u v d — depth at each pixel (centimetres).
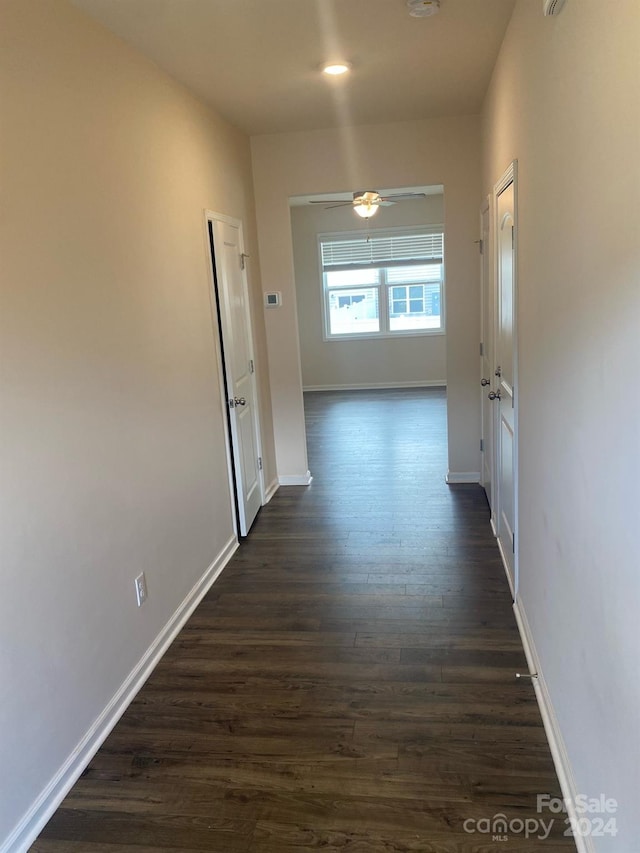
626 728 125
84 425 217
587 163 144
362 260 930
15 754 178
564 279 172
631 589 119
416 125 435
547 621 215
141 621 259
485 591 315
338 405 854
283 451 512
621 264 120
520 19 239
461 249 447
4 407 175
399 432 679
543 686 223
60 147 209
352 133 442
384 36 278
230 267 395
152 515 273
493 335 373
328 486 506
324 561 364
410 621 291
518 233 257
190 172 334
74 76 220
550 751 204
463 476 491
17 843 177
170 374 297
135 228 265
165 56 283
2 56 181
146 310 272
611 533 132
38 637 189
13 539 178
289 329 487
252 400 446
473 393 472
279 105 375
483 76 343
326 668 259
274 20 253
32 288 190
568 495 175
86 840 182
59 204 207
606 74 127
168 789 199
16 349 181
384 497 470
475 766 200
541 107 201
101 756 215
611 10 123
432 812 184
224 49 280
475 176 435
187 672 262
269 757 210
